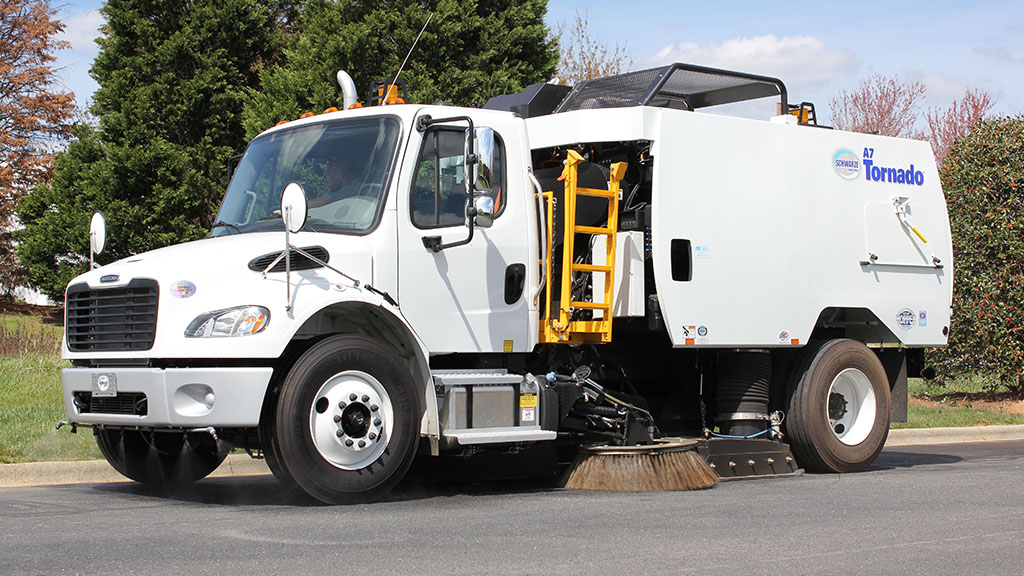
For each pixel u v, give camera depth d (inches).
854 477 365.1
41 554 202.1
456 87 762.8
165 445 320.2
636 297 343.3
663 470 315.0
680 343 343.3
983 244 654.5
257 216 315.6
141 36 944.3
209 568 189.6
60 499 292.7
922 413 611.5
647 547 216.8
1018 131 660.7
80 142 947.3
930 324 415.5
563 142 350.9
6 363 598.5
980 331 649.0
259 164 329.1
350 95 351.6
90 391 280.4
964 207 667.4
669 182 343.9
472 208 291.0
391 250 294.5
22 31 1363.2
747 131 365.1
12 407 460.8
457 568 193.0
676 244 345.7
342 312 294.5
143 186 916.0
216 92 948.0
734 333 356.8
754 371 372.8
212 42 964.6
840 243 388.2
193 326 263.7
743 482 343.9
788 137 376.5
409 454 283.9
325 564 194.5
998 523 257.0
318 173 310.5
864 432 392.2
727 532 237.1
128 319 275.3
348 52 740.7
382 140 305.0
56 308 1274.6
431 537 225.1
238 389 260.7
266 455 271.3
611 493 307.3
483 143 288.2
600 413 332.8
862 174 397.4
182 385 262.1
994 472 382.3
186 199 905.5
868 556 212.4
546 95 385.7
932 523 255.6
